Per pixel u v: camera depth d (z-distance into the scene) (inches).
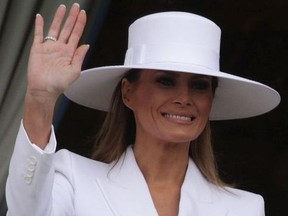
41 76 260.2
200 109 301.9
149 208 299.0
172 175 311.9
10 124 400.2
